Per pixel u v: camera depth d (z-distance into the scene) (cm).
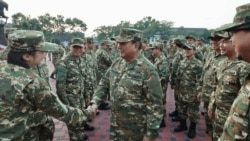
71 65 381
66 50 977
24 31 180
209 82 396
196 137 470
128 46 237
